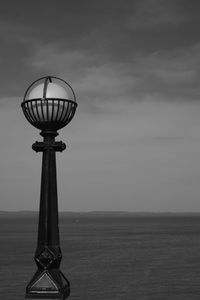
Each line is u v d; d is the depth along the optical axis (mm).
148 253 60844
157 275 40844
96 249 67500
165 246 72312
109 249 67438
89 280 37875
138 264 48719
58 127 3586
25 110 3549
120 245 75000
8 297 30500
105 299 30297
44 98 3436
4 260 51125
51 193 3506
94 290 33531
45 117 3471
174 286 35312
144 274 41406
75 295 31688
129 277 39656
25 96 3600
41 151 3621
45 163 3547
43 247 3406
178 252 62031
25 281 36719
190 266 46844
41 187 3537
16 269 43625
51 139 3584
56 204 3518
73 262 50750
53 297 3314
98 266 47000
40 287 3328
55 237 3453
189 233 114562
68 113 3568
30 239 87750
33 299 3328
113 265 47875
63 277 3531
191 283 36531
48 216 3457
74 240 88438
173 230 134000
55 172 3557
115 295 31750
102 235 107250
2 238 91375
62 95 3508
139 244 76938
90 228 157500
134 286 35188
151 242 81812
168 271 43344
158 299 30312
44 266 3381
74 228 157875
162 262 50438
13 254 58000
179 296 31562
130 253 61000
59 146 3564
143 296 31375
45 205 3480
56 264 3424
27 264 47281
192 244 76062
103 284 36094
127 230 137500
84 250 66000
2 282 36375
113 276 40219
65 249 67750
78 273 41906
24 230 131875
